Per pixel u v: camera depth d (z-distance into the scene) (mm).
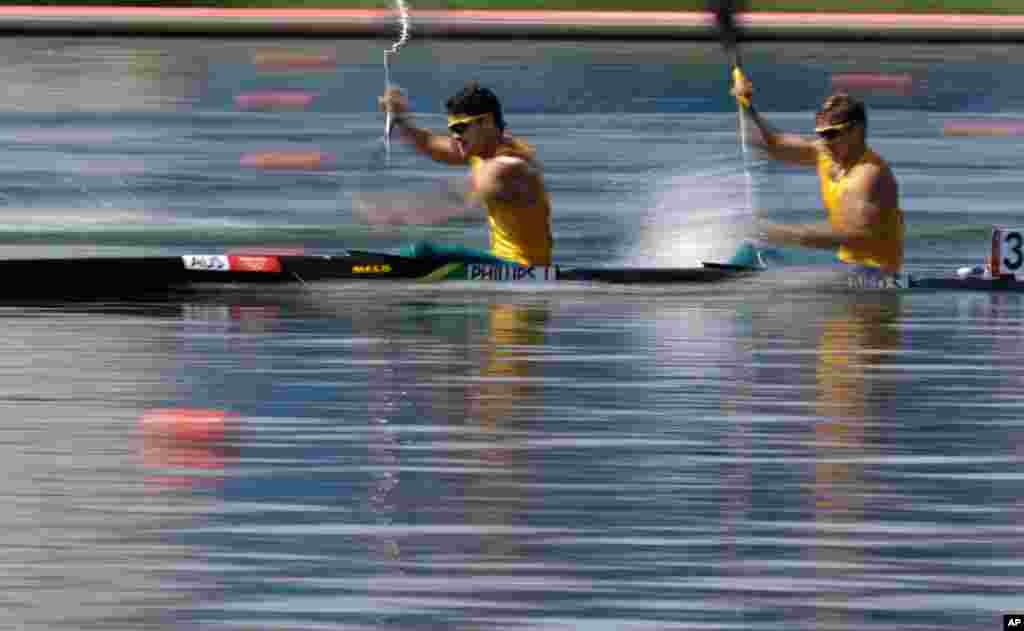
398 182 58125
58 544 21859
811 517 23109
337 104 76875
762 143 43438
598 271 40000
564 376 30891
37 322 35125
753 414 28375
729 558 21562
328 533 22344
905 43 99500
